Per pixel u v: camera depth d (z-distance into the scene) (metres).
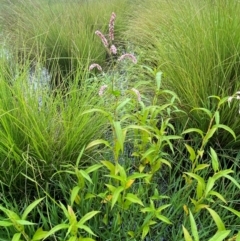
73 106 1.79
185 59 2.06
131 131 1.85
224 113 1.85
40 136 1.55
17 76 1.88
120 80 2.45
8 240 1.30
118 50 3.38
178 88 2.05
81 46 3.10
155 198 1.31
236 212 1.04
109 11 4.26
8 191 1.61
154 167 1.43
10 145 1.54
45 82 2.12
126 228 1.40
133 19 3.98
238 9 2.23
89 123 1.75
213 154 1.18
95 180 1.51
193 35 2.21
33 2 4.06
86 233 1.38
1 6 4.18
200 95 1.94
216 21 2.16
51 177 1.54
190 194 1.59
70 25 3.49
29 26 3.63
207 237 1.41
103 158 1.68
